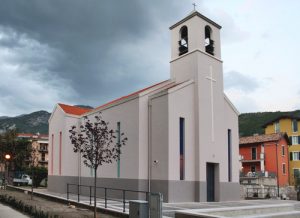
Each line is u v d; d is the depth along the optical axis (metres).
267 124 64.19
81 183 28.94
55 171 31.28
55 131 32.34
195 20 24.42
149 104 23.30
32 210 16.25
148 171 22.55
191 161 22.52
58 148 31.28
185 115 22.72
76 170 29.94
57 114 32.28
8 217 15.79
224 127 24.94
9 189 34.91
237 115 27.02
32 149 39.88
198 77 23.48
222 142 24.53
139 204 13.12
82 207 19.08
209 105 23.94
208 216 10.82
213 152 23.56
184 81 23.73
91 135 16.16
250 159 56.00
